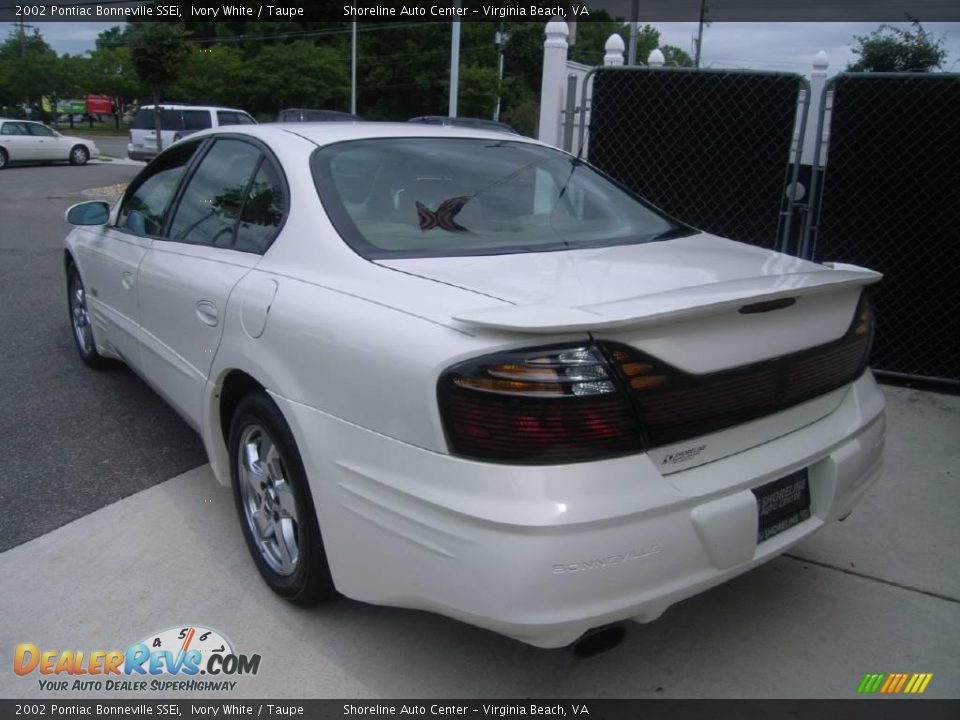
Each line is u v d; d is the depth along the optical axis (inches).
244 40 2047.2
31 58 2432.3
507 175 125.2
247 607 110.9
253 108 1859.0
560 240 113.8
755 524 87.0
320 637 105.0
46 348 226.2
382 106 2062.0
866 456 104.0
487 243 108.7
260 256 113.7
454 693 96.0
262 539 114.7
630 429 78.2
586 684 98.0
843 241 209.0
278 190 116.8
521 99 1833.2
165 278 134.1
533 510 75.0
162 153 161.5
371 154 120.1
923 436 175.2
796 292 88.7
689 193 230.4
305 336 95.4
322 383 92.5
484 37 1961.1
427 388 79.9
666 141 230.1
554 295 86.4
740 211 225.3
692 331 81.7
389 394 83.7
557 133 247.1
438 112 2065.7
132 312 153.4
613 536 76.6
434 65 2014.0
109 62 2474.2
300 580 104.0
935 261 199.0
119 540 127.0
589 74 234.1
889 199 201.6
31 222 491.5
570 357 76.5
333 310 93.6
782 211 219.9
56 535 128.0
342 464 89.7
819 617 112.0
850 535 133.9
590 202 128.0
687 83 223.9
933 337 203.0
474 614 78.2
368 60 2027.6
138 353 153.4
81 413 178.5
